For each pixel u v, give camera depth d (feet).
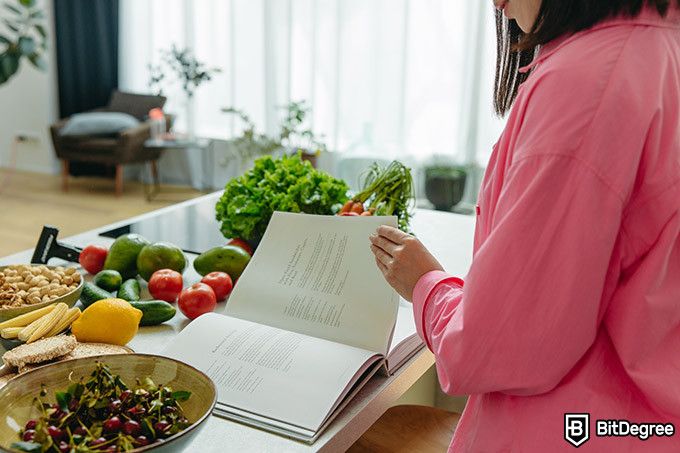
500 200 2.61
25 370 3.45
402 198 5.42
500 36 3.43
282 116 18.19
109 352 3.74
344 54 16.94
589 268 2.43
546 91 2.52
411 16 16.19
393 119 16.92
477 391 2.66
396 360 3.98
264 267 4.45
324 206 5.38
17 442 2.60
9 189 18.83
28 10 19.27
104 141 18.03
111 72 19.97
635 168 2.44
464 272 5.31
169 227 6.37
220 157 19.44
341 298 4.14
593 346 2.69
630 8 2.55
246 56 18.52
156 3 19.19
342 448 3.41
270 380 3.55
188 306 4.40
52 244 5.29
